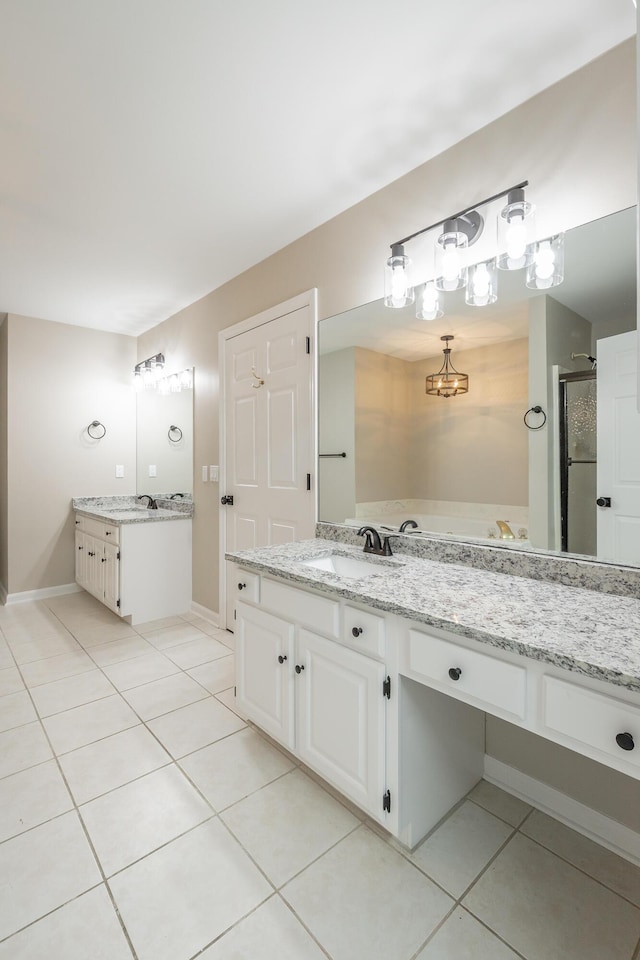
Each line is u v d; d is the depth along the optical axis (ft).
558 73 4.76
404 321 6.41
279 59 4.63
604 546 4.70
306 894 4.15
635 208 4.40
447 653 3.92
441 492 6.07
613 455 4.62
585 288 4.71
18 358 12.50
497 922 3.90
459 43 4.44
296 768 5.88
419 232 5.88
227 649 9.48
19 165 6.24
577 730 3.20
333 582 4.93
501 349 5.42
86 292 10.80
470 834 4.83
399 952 3.66
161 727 6.73
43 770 5.78
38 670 8.51
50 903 4.03
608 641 3.36
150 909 3.99
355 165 6.25
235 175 6.47
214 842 4.71
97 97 5.07
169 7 4.09
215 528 10.76
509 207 4.83
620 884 4.26
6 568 12.66
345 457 7.36
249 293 9.48
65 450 13.30
